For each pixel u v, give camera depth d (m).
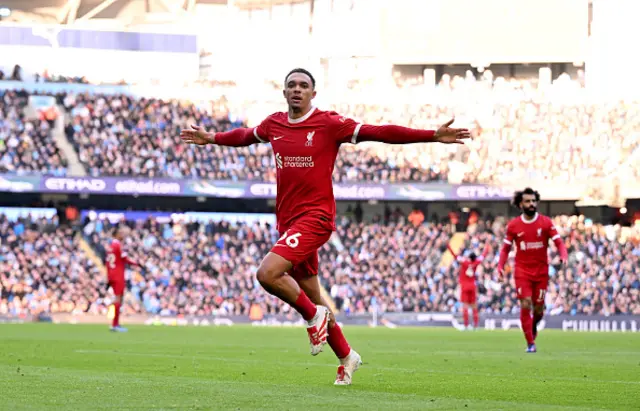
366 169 62.66
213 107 67.12
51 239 57.94
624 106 65.75
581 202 63.38
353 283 58.84
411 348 26.88
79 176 57.84
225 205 66.69
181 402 10.29
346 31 74.56
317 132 12.50
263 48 75.75
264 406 9.86
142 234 59.88
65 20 73.25
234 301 57.44
